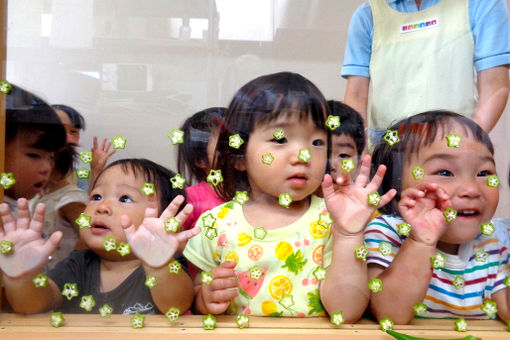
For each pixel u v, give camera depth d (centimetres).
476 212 54
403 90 58
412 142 53
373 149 55
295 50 60
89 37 59
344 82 59
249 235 55
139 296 54
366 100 59
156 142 59
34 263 52
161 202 54
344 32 59
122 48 60
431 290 55
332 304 52
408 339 48
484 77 57
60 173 55
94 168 57
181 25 60
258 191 55
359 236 51
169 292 52
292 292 54
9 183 52
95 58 59
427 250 52
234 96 56
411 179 53
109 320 52
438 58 57
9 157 53
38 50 58
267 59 60
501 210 56
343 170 53
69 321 52
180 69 60
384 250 54
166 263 52
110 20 60
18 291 52
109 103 59
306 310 54
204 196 56
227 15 60
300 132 53
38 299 53
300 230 55
